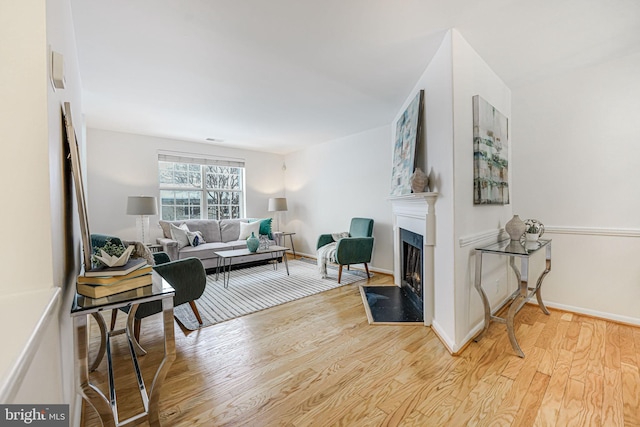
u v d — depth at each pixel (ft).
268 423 4.58
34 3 2.90
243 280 13.39
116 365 6.41
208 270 14.82
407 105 10.29
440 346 6.97
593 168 8.42
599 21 6.15
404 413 4.73
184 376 5.88
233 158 18.89
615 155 8.07
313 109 11.52
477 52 7.44
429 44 7.01
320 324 8.39
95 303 3.65
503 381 5.50
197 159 17.31
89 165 13.89
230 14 5.71
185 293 7.84
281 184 21.27
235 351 6.88
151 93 9.62
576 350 6.61
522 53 7.51
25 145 2.86
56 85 3.48
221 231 17.12
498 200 8.53
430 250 7.98
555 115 8.99
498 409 4.76
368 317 8.82
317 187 18.56
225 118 12.57
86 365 3.77
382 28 6.30
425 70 8.25
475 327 7.54
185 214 17.19
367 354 6.64
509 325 6.63
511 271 9.81
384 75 8.58
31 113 2.88
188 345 7.20
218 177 18.57
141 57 7.30
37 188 2.91
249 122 13.24
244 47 6.94
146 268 4.42
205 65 7.79
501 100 9.04
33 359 2.03
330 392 5.31
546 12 5.84
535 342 7.04
